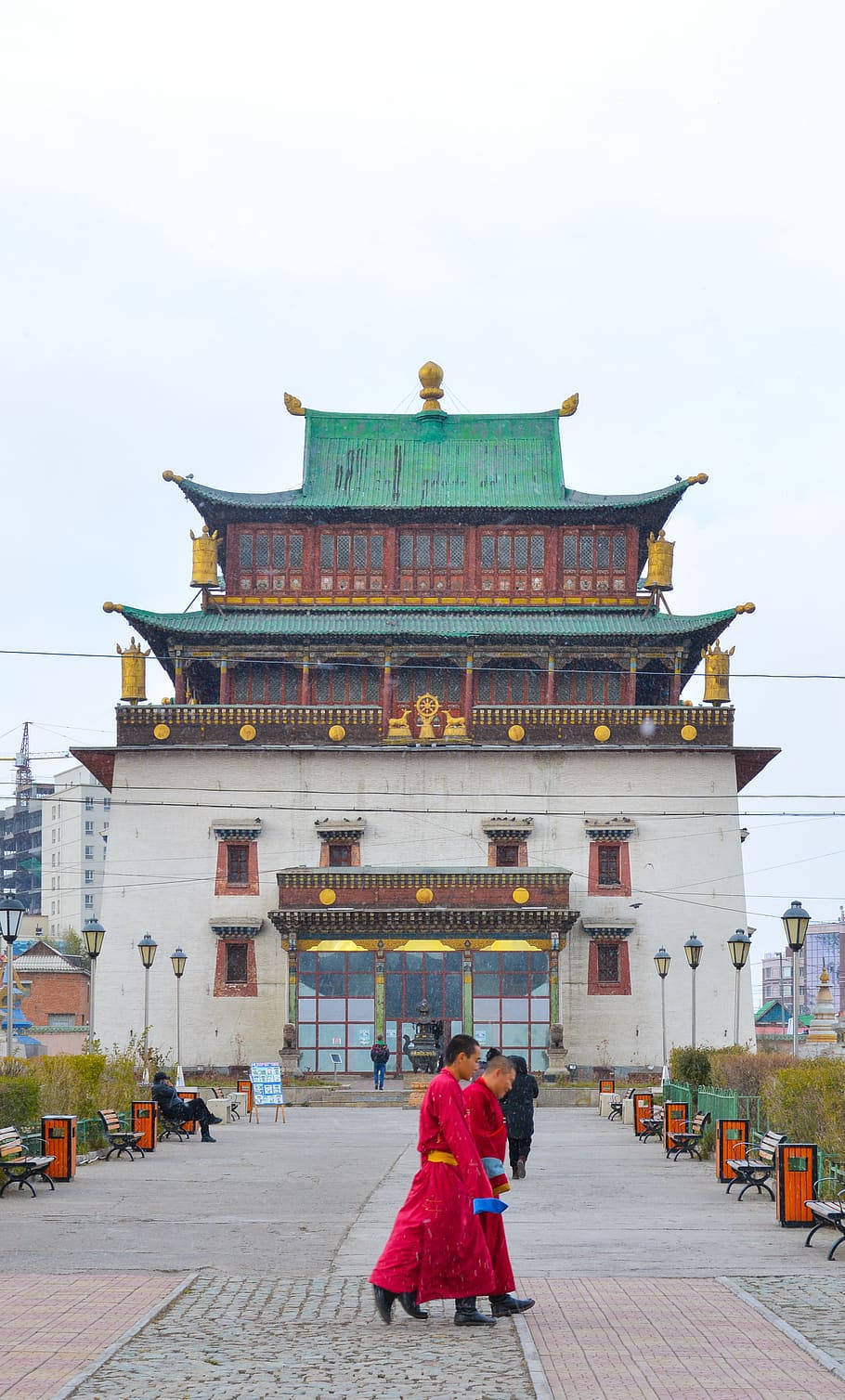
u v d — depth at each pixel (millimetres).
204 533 86625
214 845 81688
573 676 86500
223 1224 22188
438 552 87500
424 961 77500
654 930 80625
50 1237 20594
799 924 39188
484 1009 77188
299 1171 31719
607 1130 49250
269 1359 12703
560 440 91062
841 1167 24406
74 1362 12477
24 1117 30172
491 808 82250
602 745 81938
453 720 82250
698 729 82250
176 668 86625
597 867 81500
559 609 86375
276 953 80125
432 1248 14203
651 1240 20562
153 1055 65000
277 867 81688
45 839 197875
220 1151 37688
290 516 86875
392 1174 30844
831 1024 76500
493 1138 15500
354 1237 20688
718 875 81250
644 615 86438
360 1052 77250
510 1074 15633
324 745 82000
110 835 82062
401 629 83500
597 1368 12328
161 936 81000
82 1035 91062
